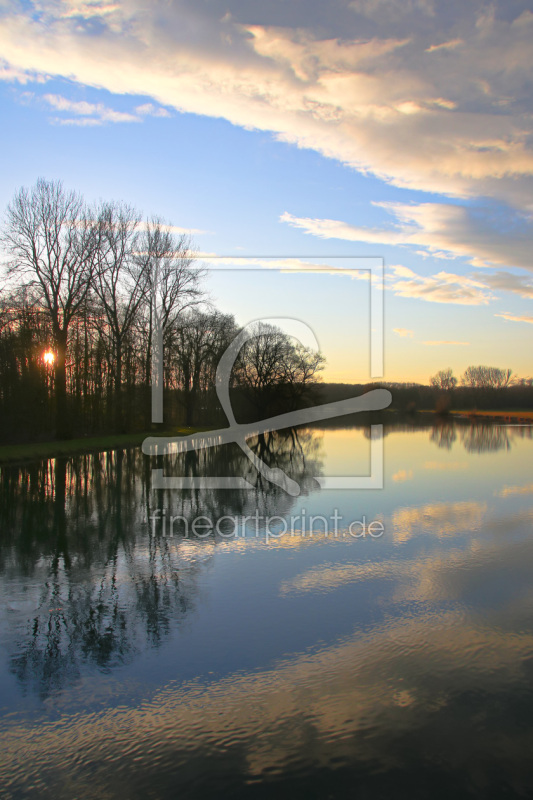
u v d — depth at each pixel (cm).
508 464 2655
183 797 467
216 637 746
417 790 471
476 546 1166
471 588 918
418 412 11038
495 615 809
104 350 3997
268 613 822
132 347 4200
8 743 537
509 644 721
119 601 870
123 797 467
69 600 875
